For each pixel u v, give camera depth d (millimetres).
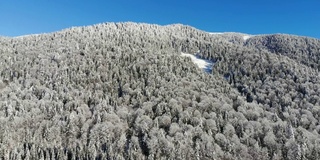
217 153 116438
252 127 132375
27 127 131375
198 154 113875
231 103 156875
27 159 109000
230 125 130250
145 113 140375
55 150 116438
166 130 129500
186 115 135125
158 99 149375
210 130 126875
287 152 118125
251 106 154625
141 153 114500
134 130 128750
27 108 144125
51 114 140375
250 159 117188
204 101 148875
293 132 129125
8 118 133500
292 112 155875
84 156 112750
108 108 144625
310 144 122188
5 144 117875
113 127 127875
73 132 128000
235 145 120750
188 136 121312
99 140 122688
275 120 146625
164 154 114500
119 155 107125
